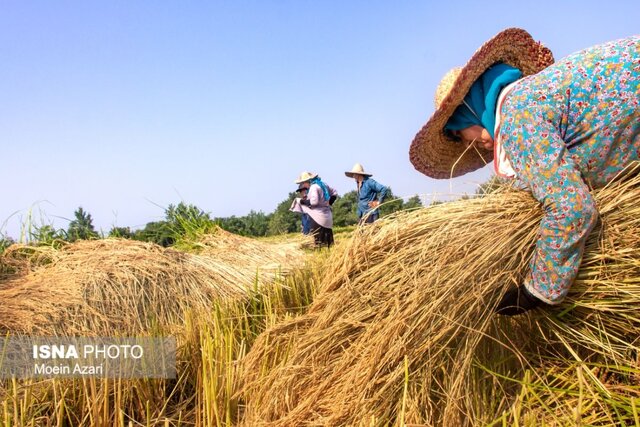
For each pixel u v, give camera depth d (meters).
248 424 2.30
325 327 2.31
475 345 1.97
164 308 3.63
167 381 2.82
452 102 2.11
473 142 2.32
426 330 1.99
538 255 1.82
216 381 2.49
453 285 1.97
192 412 2.61
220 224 6.83
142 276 3.77
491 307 2.02
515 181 2.02
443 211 2.26
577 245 1.74
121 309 3.38
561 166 1.71
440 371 2.04
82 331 3.04
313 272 4.45
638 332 1.90
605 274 1.90
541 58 2.17
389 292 2.15
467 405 1.91
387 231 2.30
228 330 3.20
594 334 1.96
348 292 2.25
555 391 1.88
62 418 2.36
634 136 1.80
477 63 2.00
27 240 4.83
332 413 2.09
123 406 2.54
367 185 8.96
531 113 1.77
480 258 1.98
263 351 2.63
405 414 1.92
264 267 4.80
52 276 3.70
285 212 21.08
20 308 3.14
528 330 2.16
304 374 2.31
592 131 1.79
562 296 1.83
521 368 2.07
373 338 2.08
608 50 1.82
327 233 9.16
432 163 2.59
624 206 1.92
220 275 4.26
